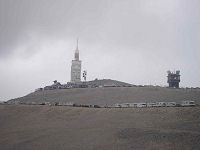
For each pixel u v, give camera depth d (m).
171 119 92.38
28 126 106.62
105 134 83.94
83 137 84.25
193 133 74.00
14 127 108.06
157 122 90.81
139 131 81.69
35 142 85.62
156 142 71.88
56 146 79.69
